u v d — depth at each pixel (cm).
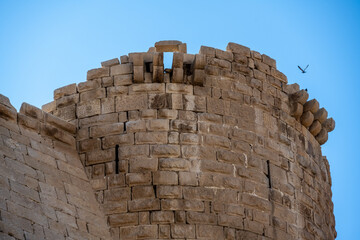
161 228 3778
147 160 3916
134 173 3894
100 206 3847
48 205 3622
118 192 3866
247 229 3884
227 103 4116
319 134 4497
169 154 3928
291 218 4069
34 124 3928
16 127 3862
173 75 4075
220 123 4059
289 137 4272
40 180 3706
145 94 4062
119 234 3775
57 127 4003
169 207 3816
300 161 4272
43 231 3481
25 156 3759
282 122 4269
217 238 3806
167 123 3994
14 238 3347
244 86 4191
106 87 4112
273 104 4269
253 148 4084
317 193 4328
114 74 4125
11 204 3469
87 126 4056
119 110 4050
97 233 3712
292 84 4453
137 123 4000
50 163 3841
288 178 4156
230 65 4203
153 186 3862
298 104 4338
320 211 4316
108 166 3938
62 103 4147
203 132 4006
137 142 3962
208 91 4106
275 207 4022
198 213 3828
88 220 3731
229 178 3947
